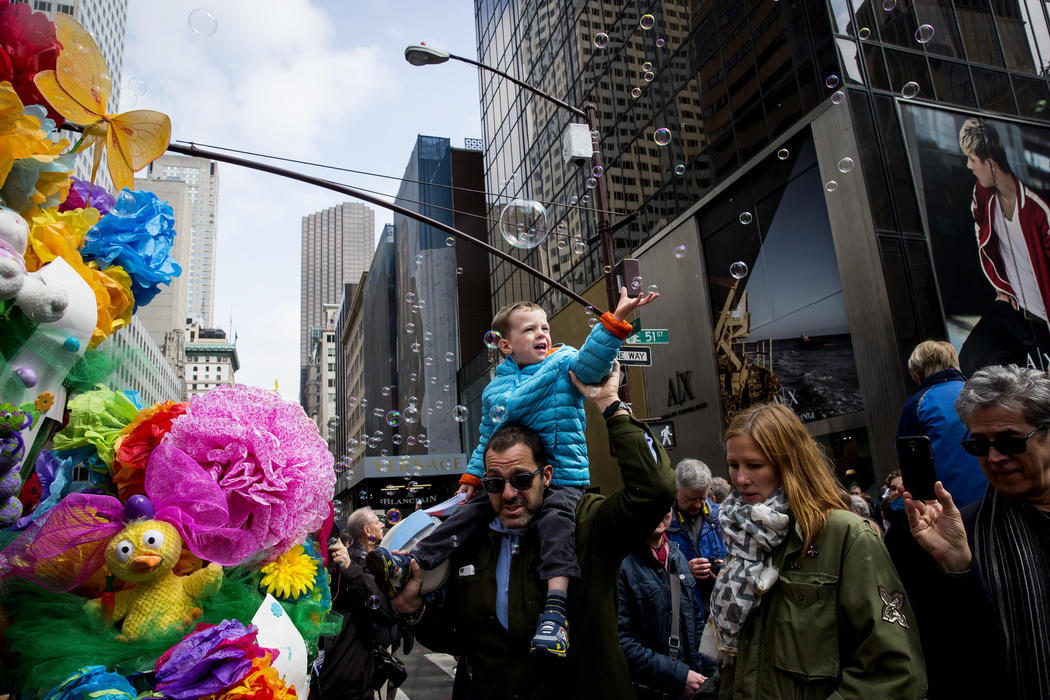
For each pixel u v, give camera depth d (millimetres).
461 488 2475
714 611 1840
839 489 1932
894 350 10078
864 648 1559
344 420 78125
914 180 11023
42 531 1250
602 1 19219
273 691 1263
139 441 1426
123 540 1249
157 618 1291
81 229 1452
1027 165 12133
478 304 35562
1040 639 1553
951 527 1658
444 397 33750
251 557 1461
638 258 16719
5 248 1147
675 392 15133
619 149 17984
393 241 48469
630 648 2578
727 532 1854
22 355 1230
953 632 1655
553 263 21703
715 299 14266
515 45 25938
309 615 1703
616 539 1894
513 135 25797
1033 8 13398
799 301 12039
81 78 1360
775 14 12586
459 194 37125
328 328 123875
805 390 11781
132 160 1475
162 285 1684
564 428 2129
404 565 1921
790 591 1707
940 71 11961
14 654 1289
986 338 10703
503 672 1864
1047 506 1647
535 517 1965
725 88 14023
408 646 4121
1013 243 11508
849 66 11195
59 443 1435
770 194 12789
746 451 1891
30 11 1342
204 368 119812
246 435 1439
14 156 1236
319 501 1557
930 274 10602
